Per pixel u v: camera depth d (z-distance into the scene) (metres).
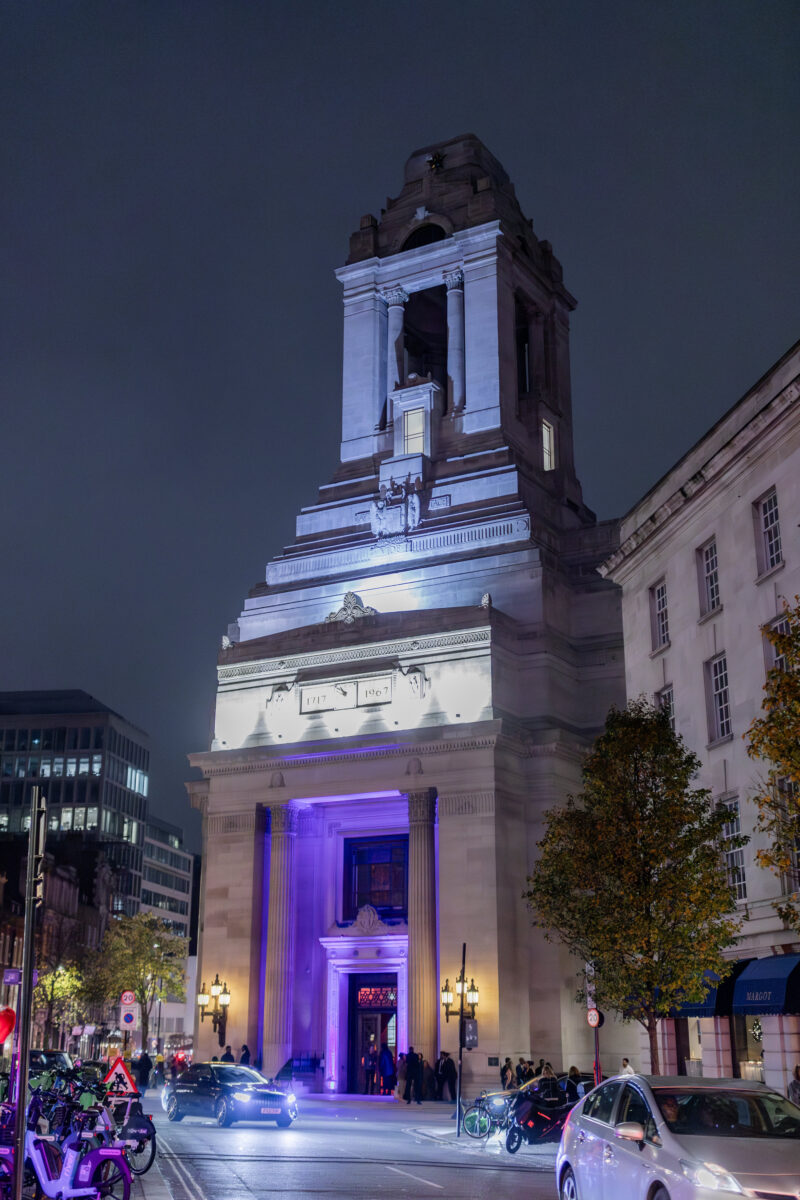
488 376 81.56
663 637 48.69
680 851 36.56
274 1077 66.25
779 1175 14.77
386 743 67.38
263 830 71.94
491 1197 24.31
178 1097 48.69
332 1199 23.84
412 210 88.69
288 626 78.00
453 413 82.06
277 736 72.81
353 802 71.00
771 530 40.25
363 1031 69.31
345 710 70.88
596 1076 37.94
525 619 70.50
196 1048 69.88
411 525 77.00
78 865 154.50
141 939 115.31
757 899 38.91
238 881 71.12
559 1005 63.16
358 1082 68.38
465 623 68.44
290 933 69.25
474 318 83.19
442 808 65.75
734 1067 40.09
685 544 46.12
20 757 179.88
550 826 41.38
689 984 36.38
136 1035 152.00
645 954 36.25
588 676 71.38
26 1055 14.37
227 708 75.19
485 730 64.81
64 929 134.38
